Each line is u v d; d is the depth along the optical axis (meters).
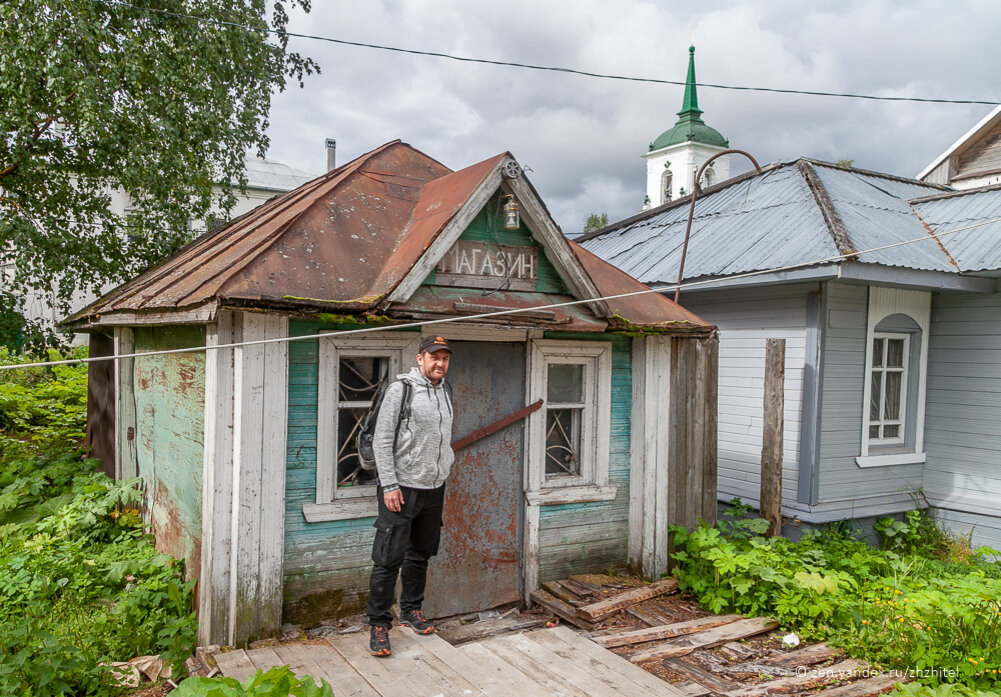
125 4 8.22
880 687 4.10
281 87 10.30
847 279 7.74
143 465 6.32
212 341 4.24
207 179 9.55
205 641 4.18
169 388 5.43
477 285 4.98
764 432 7.52
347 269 4.70
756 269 8.21
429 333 4.95
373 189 5.63
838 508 8.46
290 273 4.38
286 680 3.01
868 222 8.95
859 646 4.66
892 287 8.91
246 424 4.17
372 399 4.86
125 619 4.30
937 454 9.43
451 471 5.22
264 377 4.24
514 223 4.91
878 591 5.52
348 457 4.76
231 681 2.96
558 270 5.29
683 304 10.24
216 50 9.02
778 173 10.75
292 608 4.46
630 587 5.63
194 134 8.88
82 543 5.38
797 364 8.53
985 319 8.92
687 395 6.14
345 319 4.34
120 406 6.83
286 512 4.43
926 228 9.51
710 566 5.73
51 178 9.05
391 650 4.04
